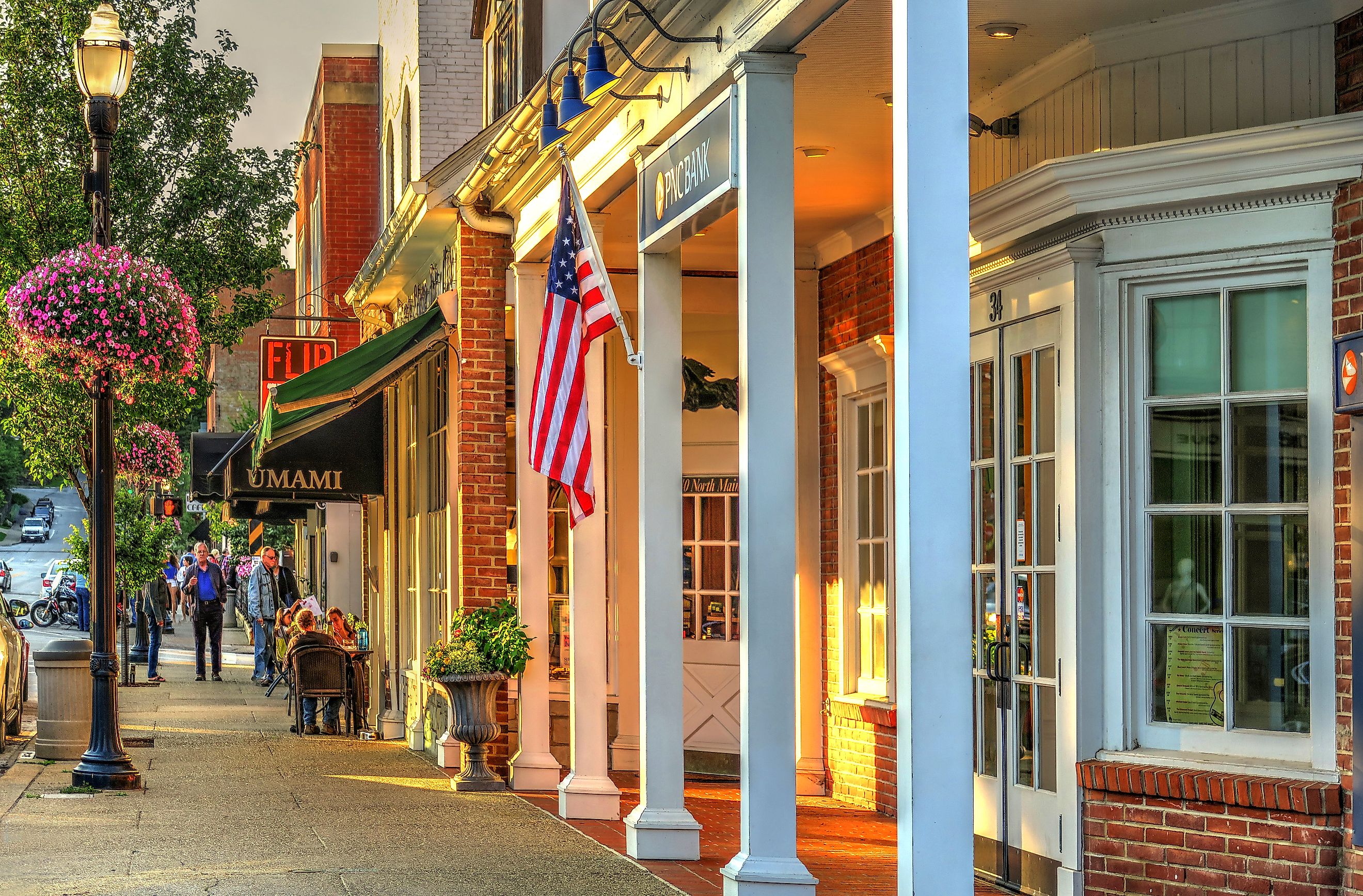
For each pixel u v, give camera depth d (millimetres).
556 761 14125
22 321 13617
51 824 11781
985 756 10102
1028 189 8930
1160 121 8836
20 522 112688
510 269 14812
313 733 19531
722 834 11906
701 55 9227
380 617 20656
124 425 19750
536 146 12359
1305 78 8320
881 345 12609
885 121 10469
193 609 29109
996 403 9898
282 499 20656
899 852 6375
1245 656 8414
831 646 14086
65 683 16297
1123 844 8586
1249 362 8484
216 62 20562
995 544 9922
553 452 10703
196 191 20094
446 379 16484
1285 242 8195
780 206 8578
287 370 27969
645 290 10523
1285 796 7859
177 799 13273
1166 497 8758
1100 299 8891
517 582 14945
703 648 15688
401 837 11320
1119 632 8797
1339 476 7953
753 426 8516
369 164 29766
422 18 20562
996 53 9461
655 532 10516
